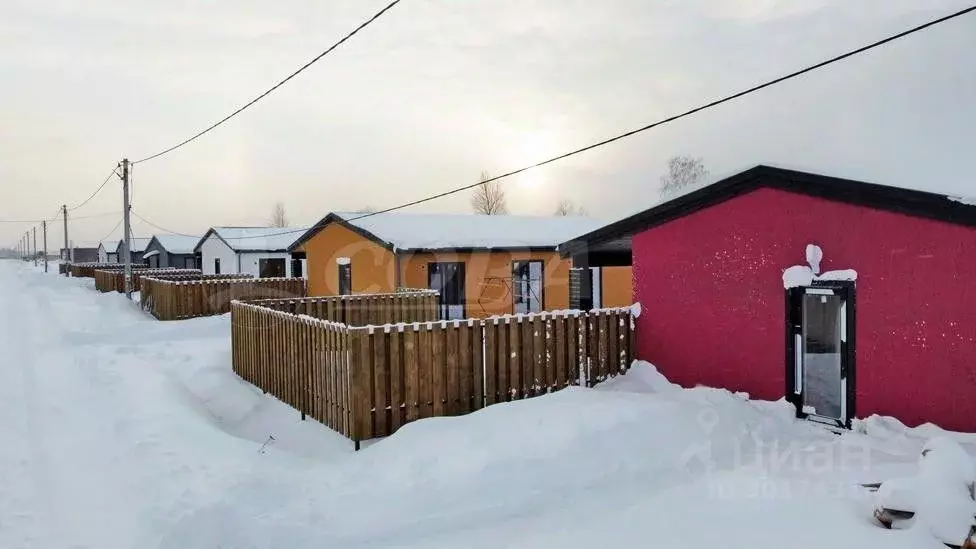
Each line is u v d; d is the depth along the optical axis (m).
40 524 4.95
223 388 9.80
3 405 8.61
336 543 4.50
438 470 5.62
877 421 6.54
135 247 56.22
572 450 5.82
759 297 7.73
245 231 36.88
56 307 22.66
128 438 6.77
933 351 6.33
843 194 6.90
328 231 21.97
